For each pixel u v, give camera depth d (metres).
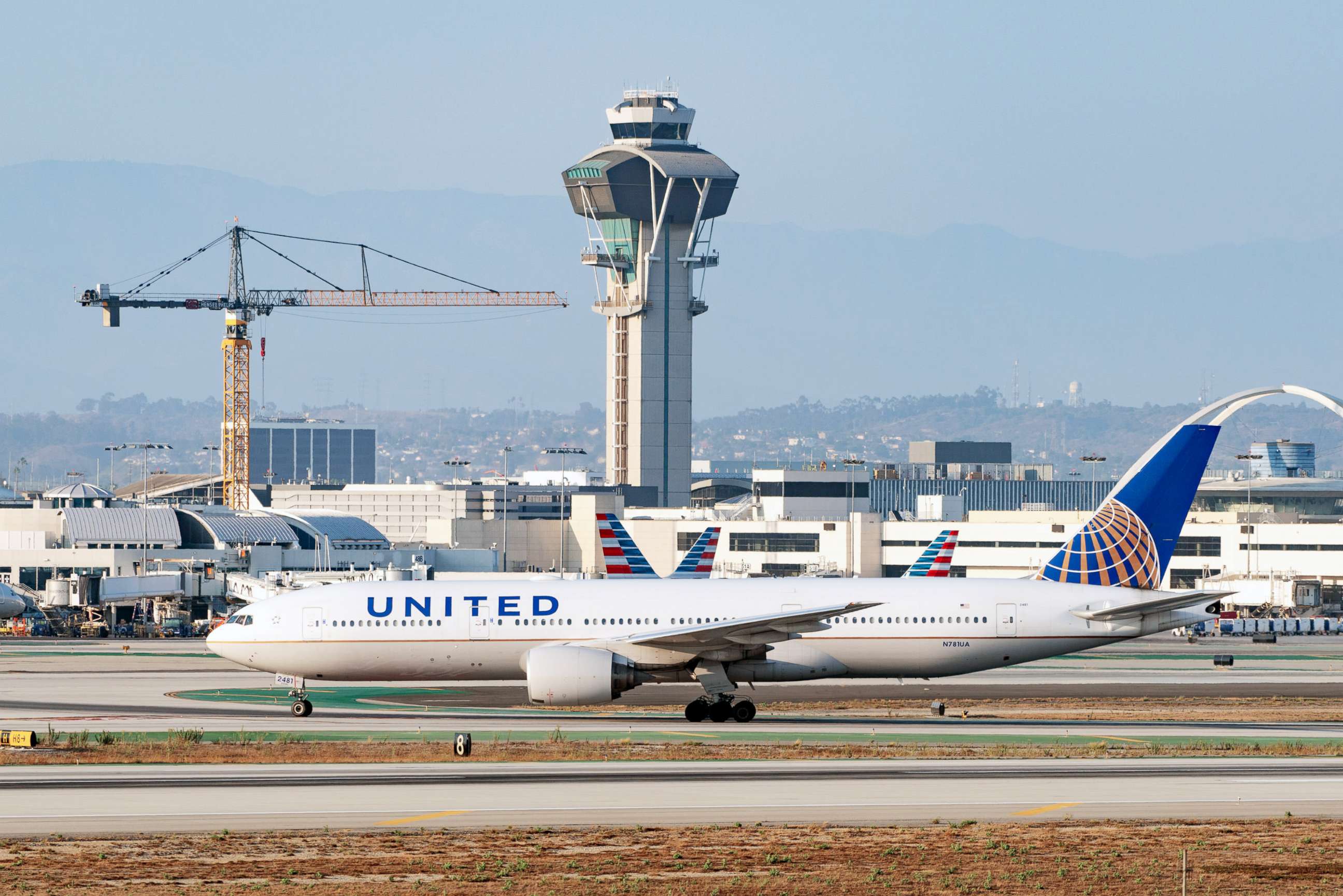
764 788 198.75
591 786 199.62
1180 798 193.62
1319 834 172.50
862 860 160.00
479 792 195.00
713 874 154.25
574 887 148.62
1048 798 192.88
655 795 193.12
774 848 164.25
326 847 163.50
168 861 156.88
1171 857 162.00
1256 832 173.50
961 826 175.25
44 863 155.62
